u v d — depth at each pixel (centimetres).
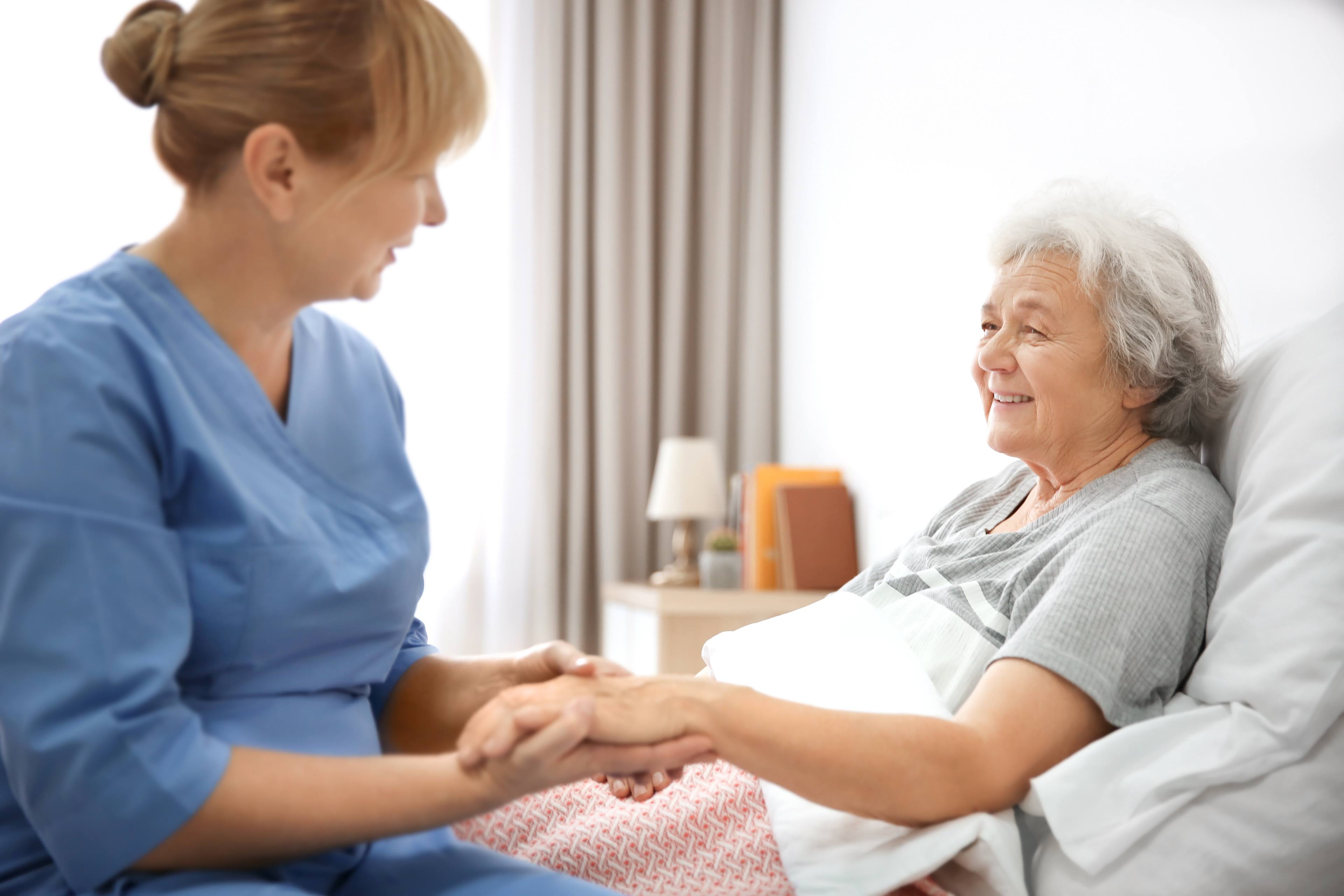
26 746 76
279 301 93
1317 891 93
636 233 380
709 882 108
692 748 91
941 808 94
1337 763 94
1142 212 134
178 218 92
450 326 362
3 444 80
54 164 321
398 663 117
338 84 85
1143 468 123
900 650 119
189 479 86
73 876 79
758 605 299
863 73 310
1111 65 192
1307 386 113
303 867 91
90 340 84
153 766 77
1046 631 103
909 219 278
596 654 376
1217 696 103
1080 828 95
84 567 78
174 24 89
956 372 251
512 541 366
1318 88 142
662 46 386
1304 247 144
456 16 366
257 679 92
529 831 120
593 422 379
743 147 385
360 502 98
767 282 376
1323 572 99
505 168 371
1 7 317
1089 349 126
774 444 377
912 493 273
